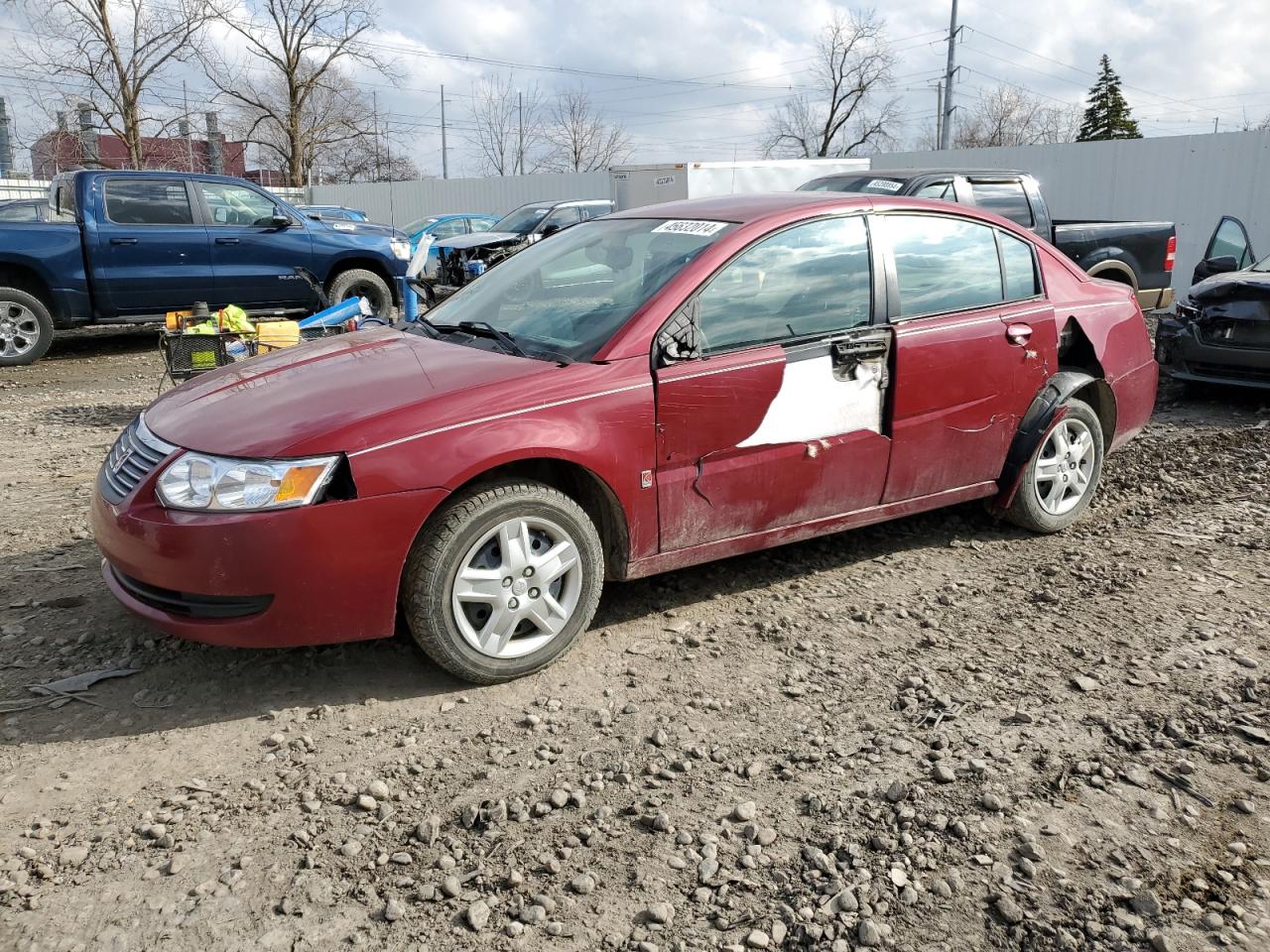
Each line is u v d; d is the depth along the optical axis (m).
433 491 3.30
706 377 3.79
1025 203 10.38
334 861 2.63
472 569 3.43
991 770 3.05
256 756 3.12
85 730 3.27
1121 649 3.85
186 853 2.66
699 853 2.68
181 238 11.12
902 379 4.30
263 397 3.63
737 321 3.93
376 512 3.24
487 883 2.56
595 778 3.00
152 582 3.28
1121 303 5.21
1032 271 4.90
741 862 2.64
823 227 4.21
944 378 4.43
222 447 3.29
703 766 3.08
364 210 34.28
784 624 4.06
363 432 3.26
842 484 4.25
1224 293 7.87
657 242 4.21
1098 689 3.54
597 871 2.61
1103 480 6.03
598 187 28.39
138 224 10.95
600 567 3.70
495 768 3.06
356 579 3.27
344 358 4.01
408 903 2.48
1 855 2.65
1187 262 16.36
